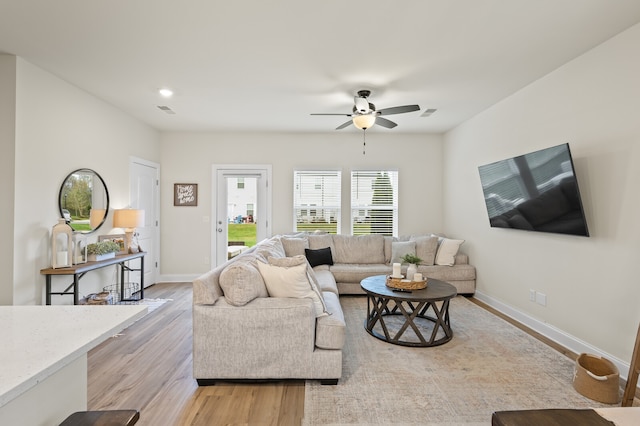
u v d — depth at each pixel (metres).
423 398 2.10
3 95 2.77
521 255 3.54
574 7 2.09
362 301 4.31
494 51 2.68
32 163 2.95
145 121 4.83
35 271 2.99
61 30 2.39
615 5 2.07
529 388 2.22
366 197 5.61
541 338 3.09
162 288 4.98
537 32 2.39
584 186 2.71
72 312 1.18
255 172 5.52
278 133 5.53
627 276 2.36
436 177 5.61
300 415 1.94
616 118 2.43
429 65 2.94
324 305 2.40
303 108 4.18
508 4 2.07
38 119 3.01
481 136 4.34
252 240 5.55
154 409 1.99
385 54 2.74
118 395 2.13
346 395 2.13
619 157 2.41
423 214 5.61
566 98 2.89
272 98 3.81
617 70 2.42
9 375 0.75
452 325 3.43
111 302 3.75
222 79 3.27
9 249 2.77
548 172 2.90
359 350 2.80
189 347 2.88
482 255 4.35
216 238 5.50
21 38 2.50
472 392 2.17
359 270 4.51
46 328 1.04
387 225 5.63
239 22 2.29
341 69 3.03
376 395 2.13
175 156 5.45
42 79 3.05
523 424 1.00
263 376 2.22
